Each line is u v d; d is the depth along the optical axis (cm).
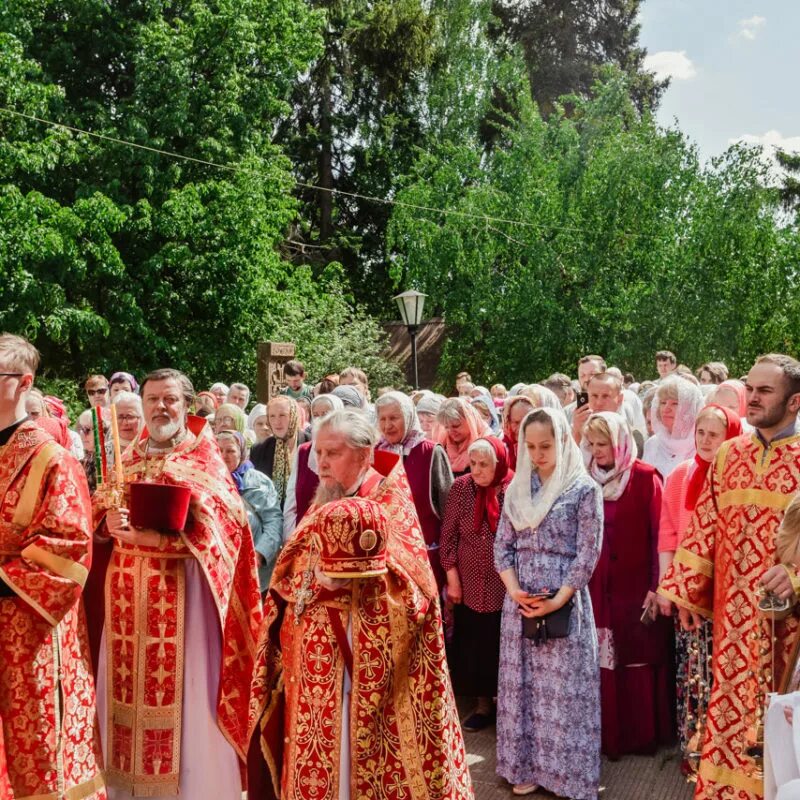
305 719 323
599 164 2322
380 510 321
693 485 462
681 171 2261
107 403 883
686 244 2253
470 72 3006
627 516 501
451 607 557
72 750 356
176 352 2088
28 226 1775
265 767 350
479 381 2569
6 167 1817
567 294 2378
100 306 2047
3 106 1869
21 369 352
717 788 364
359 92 3061
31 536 347
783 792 241
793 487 354
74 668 363
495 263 2494
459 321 2447
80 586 349
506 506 466
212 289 2116
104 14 2142
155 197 2053
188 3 2203
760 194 2248
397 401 570
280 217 2198
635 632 500
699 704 446
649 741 505
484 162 2991
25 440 353
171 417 415
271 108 2253
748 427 508
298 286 2402
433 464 571
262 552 541
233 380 2234
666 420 612
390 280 3062
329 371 2206
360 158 3111
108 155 1989
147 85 2061
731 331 2245
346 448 338
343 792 319
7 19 1991
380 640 319
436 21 2908
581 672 446
